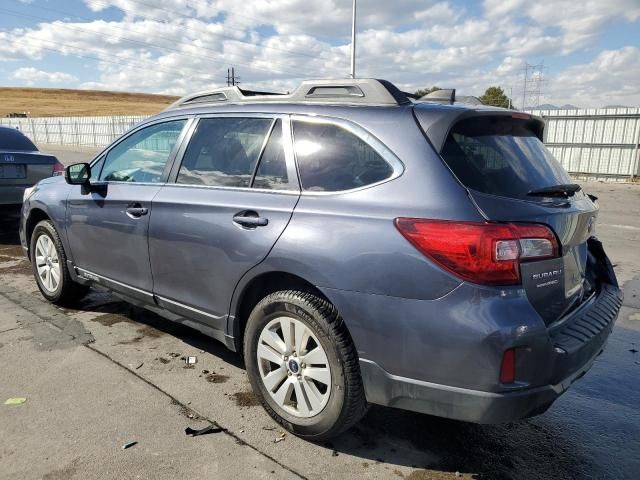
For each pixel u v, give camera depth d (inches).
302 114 122.3
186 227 136.0
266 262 116.6
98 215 166.4
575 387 147.6
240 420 124.0
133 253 155.4
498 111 115.5
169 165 150.2
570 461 113.3
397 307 98.4
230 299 127.8
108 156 175.0
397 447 116.3
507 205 97.5
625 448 118.7
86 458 108.3
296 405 119.8
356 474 106.3
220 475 104.3
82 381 139.9
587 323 110.3
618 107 762.2
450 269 93.7
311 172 116.6
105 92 6151.6
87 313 191.2
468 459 112.9
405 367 99.2
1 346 160.4
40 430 117.4
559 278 103.6
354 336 104.4
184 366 150.5
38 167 310.8
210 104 147.3
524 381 92.5
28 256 210.7
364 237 102.3
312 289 114.1
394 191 102.7
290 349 116.3
